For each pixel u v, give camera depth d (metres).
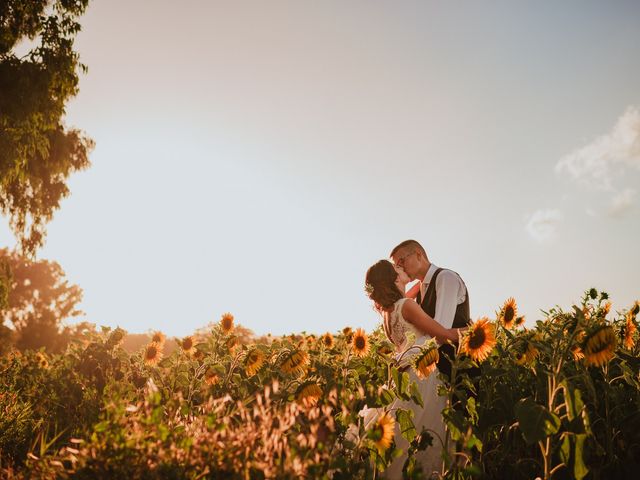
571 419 2.49
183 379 4.82
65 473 2.33
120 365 5.78
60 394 5.54
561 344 2.84
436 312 3.88
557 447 2.65
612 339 2.62
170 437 2.35
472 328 3.05
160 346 5.62
